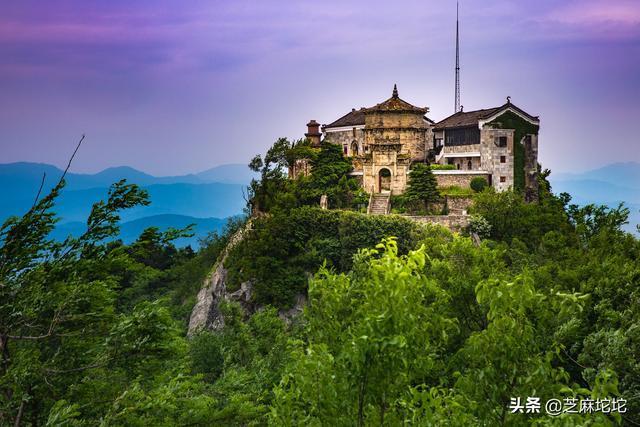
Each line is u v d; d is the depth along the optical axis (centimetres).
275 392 2550
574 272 6594
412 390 2369
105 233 3281
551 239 9181
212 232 14262
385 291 2373
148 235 3391
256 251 9800
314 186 11319
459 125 11956
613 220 10675
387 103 12144
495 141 11369
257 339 6719
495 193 10531
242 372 5406
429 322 2706
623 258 7356
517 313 2466
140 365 3212
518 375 2412
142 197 3347
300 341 2842
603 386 2208
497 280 2550
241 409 3412
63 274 3184
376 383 2334
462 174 11275
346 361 2303
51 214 3147
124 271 3434
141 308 3222
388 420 2472
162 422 3070
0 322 3023
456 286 4538
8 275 3069
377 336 2253
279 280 9644
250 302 9819
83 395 3041
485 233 9962
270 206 11281
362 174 11481
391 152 11225
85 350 3138
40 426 2956
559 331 4569
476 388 2480
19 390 2894
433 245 7269
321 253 9769
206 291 11225
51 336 3077
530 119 11519
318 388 2391
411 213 10756
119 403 2912
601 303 5447
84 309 3181
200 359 7156
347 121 13550
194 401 3344
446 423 2358
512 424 2372
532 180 11538
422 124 12219
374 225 9456
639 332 4544
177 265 14462
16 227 3050
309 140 13112
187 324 11331
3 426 2867
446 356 3622
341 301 2852
